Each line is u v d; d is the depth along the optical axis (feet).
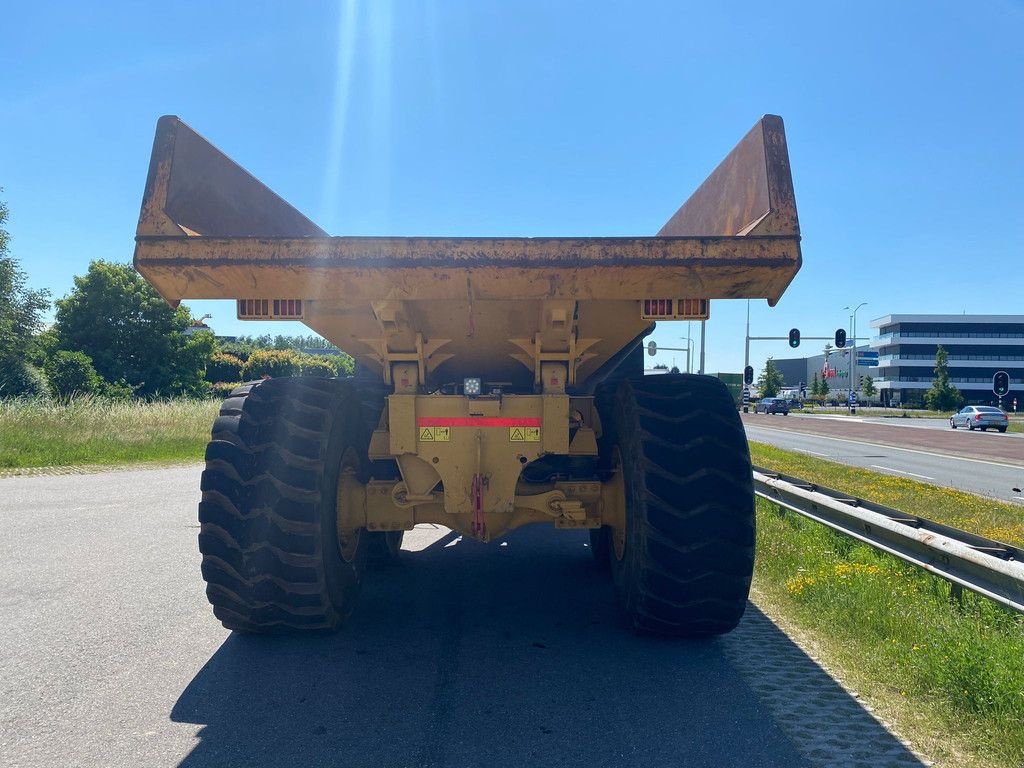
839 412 268.82
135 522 29.37
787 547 22.53
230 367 186.09
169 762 10.18
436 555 23.45
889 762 10.25
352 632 15.76
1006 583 14.12
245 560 13.71
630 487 14.26
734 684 12.94
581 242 12.26
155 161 12.35
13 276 119.44
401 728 11.24
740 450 14.03
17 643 15.03
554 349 14.49
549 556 23.34
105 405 71.00
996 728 10.97
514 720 11.53
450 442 14.14
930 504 35.47
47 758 10.25
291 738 10.91
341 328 15.03
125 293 154.40
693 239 12.20
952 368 345.10
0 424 57.21
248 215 16.26
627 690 12.68
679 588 13.79
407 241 12.25
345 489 15.05
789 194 12.34
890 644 14.34
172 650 14.65
